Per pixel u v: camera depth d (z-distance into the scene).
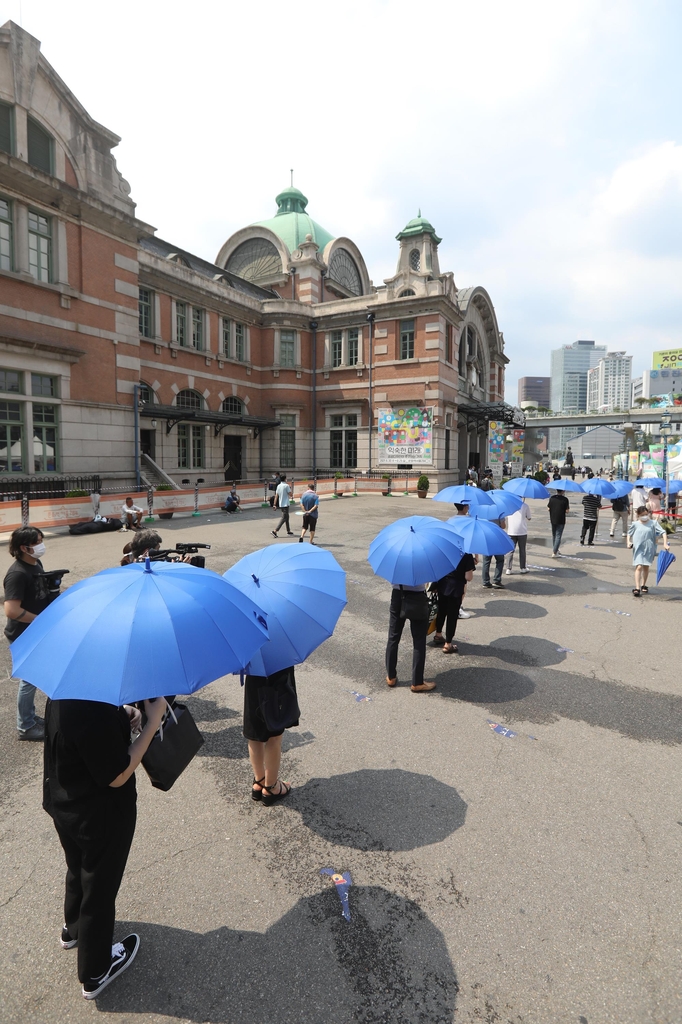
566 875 3.15
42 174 16.41
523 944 2.69
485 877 3.14
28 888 3.09
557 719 5.09
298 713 3.66
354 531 16.03
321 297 37.09
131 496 17.25
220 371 29.53
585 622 7.99
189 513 20.17
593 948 2.67
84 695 2.02
